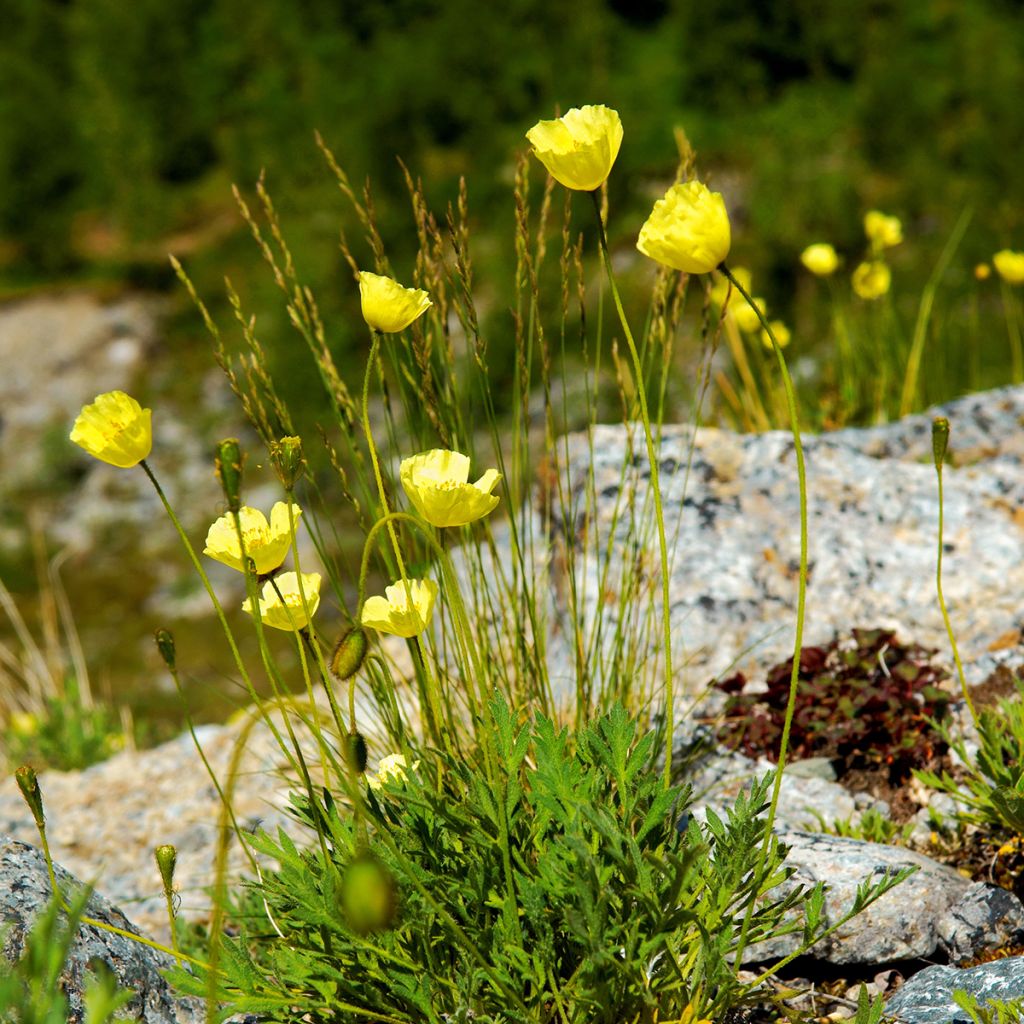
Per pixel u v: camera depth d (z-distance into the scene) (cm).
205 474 1088
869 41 1309
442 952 188
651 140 1260
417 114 1319
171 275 1283
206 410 1141
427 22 1485
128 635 895
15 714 509
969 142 1077
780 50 1327
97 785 411
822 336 829
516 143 1265
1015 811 229
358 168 1242
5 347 1227
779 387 505
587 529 278
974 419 394
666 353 287
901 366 502
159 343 1220
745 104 1307
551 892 181
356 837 181
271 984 192
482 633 261
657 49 1400
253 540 174
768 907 195
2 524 1073
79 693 516
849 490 362
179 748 423
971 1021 188
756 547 349
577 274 260
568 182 173
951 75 1185
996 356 679
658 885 184
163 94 1459
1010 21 1279
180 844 351
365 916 123
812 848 234
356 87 1398
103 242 1373
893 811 276
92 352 1216
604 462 373
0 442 1158
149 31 1494
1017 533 341
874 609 331
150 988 201
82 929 195
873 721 289
